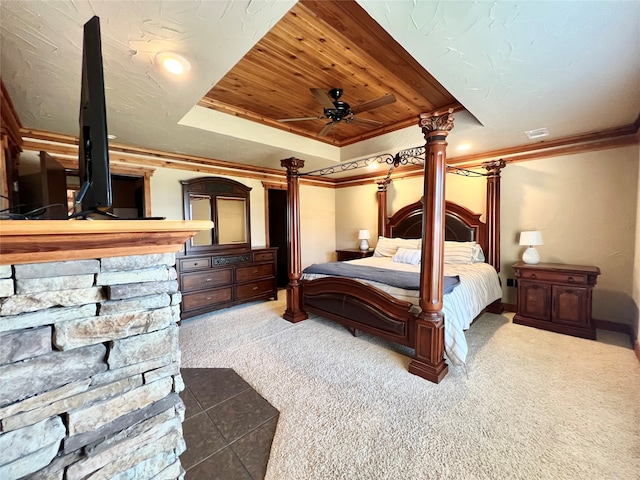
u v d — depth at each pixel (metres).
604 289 3.35
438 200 2.35
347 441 1.68
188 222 0.84
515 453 1.57
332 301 3.42
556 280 3.28
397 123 3.65
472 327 3.45
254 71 2.40
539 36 1.50
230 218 4.79
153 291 0.84
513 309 4.04
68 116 2.49
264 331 3.47
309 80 2.55
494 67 1.81
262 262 4.82
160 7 1.24
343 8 1.69
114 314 0.77
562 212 3.59
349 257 5.93
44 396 0.67
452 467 1.49
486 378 2.33
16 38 1.42
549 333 3.26
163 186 4.11
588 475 1.43
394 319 2.77
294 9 1.69
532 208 3.81
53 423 0.69
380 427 1.79
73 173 3.23
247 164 4.94
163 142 3.43
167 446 0.87
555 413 1.89
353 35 1.94
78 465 0.72
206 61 1.68
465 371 2.45
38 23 1.31
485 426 1.78
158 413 0.86
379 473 1.46
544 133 3.23
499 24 1.41
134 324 0.81
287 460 1.56
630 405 1.96
